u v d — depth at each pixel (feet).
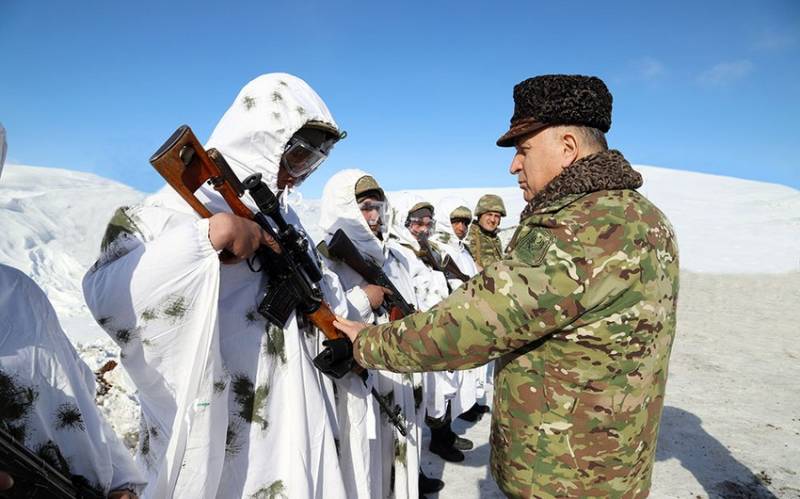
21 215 30.19
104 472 4.16
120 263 4.48
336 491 5.68
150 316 4.47
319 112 5.74
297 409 5.41
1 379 3.50
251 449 5.24
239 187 4.98
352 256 8.17
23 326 3.72
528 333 4.43
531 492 4.86
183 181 4.61
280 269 5.42
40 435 3.71
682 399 16.88
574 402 4.57
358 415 6.58
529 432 4.84
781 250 45.75
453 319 4.60
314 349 6.12
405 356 4.99
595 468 4.64
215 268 4.60
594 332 4.39
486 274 4.57
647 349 4.53
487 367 21.31
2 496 3.28
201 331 4.61
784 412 15.83
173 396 4.79
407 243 13.14
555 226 4.44
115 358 14.57
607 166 4.69
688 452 13.00
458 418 15.65
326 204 9.57
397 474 8.18
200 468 4.73
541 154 5.07
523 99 5.04
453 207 18.38
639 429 4.70
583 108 4.80
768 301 33.27
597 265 4.24
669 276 4.66
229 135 5.54
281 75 5.83
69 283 26.14
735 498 10.97
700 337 25.32
